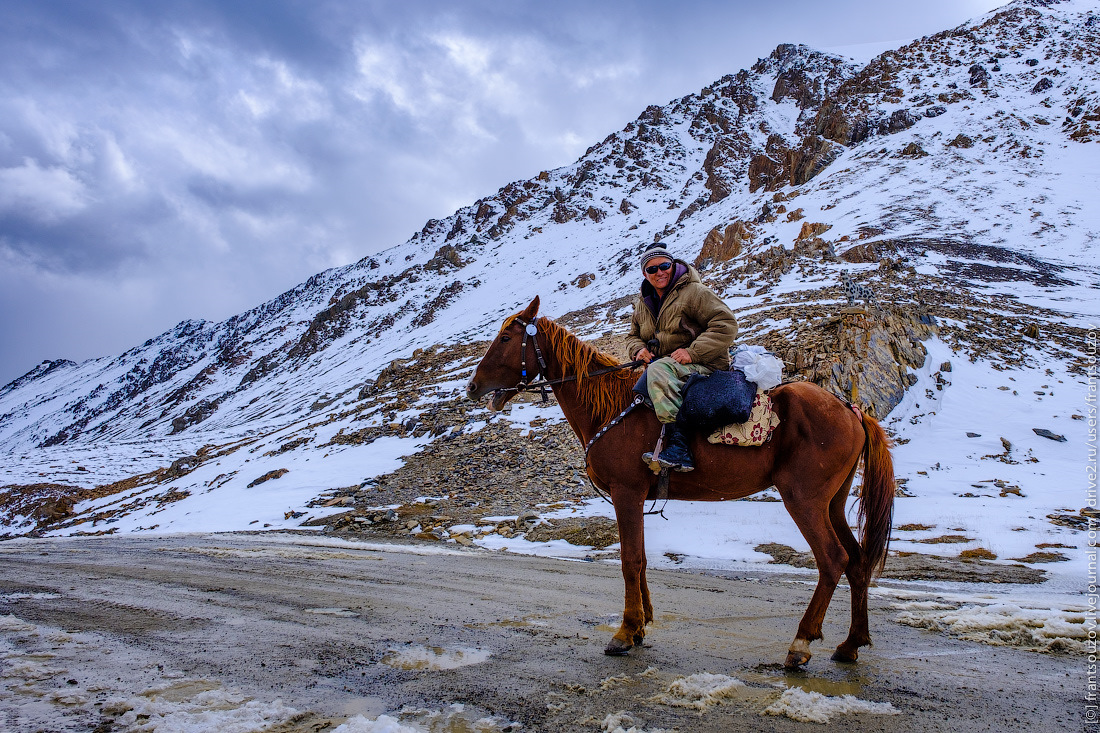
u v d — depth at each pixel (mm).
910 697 3652
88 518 29266
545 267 128125
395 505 18219
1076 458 17812
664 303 4895
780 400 4699
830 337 24250
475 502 17562
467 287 132750
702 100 199000
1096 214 60312
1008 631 5117
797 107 173000
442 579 7746
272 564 8727
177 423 121750
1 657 4113
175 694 3555
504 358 5230
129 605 5762
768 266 50031
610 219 150000
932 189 73000
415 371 48781
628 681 3855
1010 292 40625
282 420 62562
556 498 17141
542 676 3930
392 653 4344
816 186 87750
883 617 5973
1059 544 10609
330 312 148875
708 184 138625
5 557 9781
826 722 3271
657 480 4746
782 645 4836
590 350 5125
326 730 3109
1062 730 3203
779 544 11344
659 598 6883
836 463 4523
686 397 4520
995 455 18328
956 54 123875
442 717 3305
